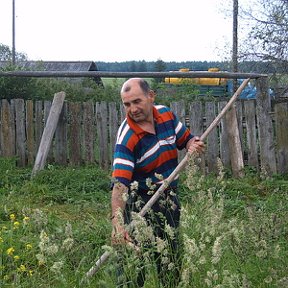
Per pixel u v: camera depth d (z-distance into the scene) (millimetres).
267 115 9680
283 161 9688
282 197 7422
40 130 10500
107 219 6172
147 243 3711
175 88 13234
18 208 7238
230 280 3477
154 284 3742
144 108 3959
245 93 14609
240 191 8445
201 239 3668
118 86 17094
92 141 10352
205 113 9883
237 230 3801
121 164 3943
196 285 3656
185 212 3871
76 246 5141
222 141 9812
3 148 10656
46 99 12789
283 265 4051
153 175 4078
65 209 7863
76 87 15039
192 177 3953
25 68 13852
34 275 4281
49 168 9367
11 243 5301
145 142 3998
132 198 4105
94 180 9133
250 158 9820
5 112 10609
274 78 14578
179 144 4262
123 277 3559
